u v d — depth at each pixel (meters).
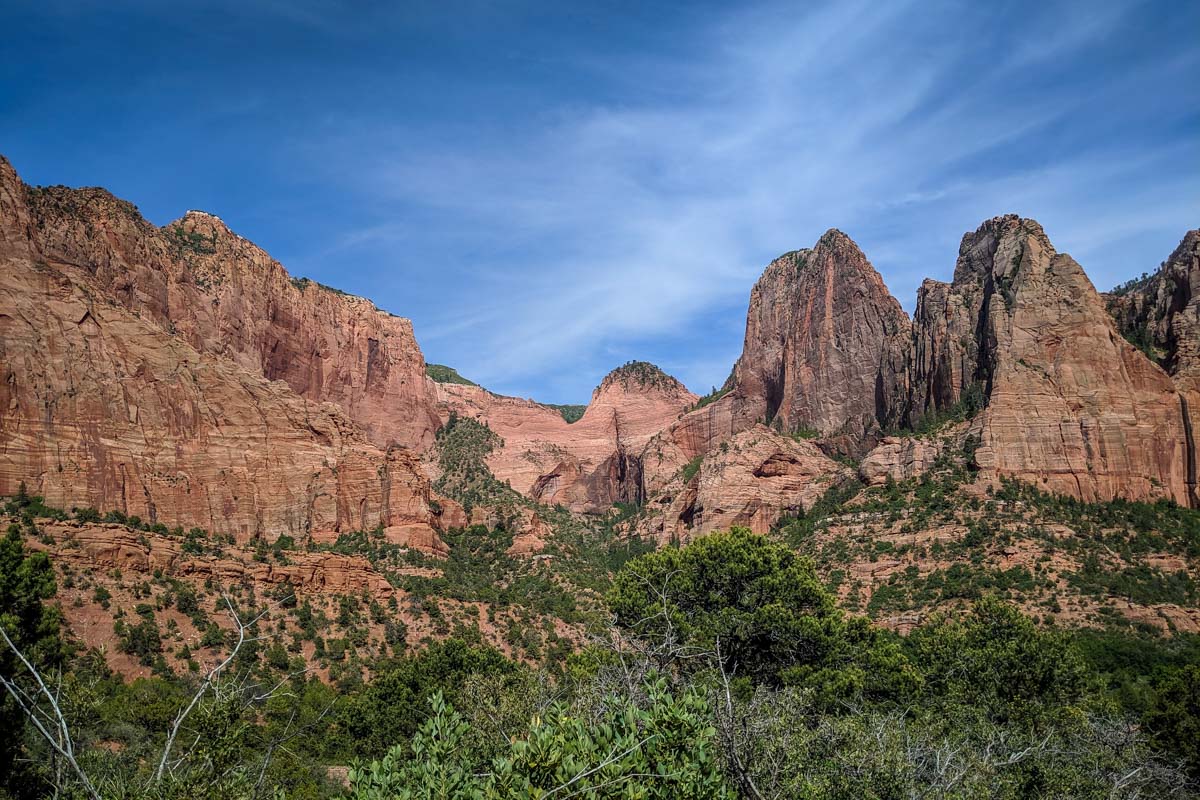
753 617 55.16
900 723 38.81
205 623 77.56
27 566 43.50
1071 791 39.06
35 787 30.52
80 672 56.03
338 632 85.69
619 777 18.58
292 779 40.44
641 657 35.91
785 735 31.55
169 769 23.72
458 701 48.00
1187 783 51.44
